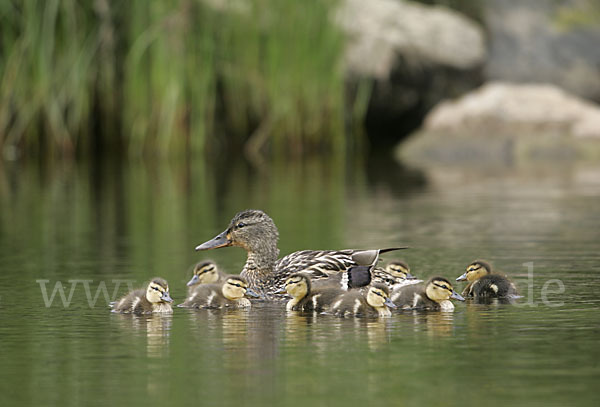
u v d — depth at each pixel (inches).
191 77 1035.3
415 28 1234.6
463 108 1146.0
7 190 831.1
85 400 263.6
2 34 1019.3
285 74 1069.1
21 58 1004.6
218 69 1080.8
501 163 1050.1
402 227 618.5
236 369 291.1
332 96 1092.5
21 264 498.0
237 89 1083.9
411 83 1230.3
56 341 330.0
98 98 1072.2
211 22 1037.2
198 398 263.4
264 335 336.5
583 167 991.0
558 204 722.8
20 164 1007.0
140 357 306.8
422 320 359.6
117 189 836.6
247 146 1098.7
